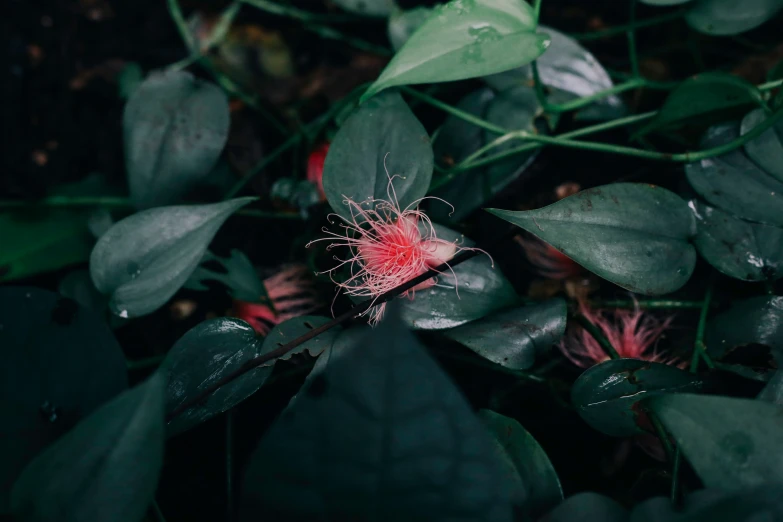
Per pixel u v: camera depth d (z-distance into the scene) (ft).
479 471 1.09
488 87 1.74
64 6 2.05
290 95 1.95
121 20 2.05
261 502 1.10
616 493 1.52
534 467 1.30
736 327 1.45
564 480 1.56
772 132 1.50
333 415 1.07
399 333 1.04
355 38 2.02
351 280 1.48
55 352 1.29
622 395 1.38
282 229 1.83
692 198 1.51
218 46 2.00
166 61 2.01
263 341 1.40
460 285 1.44
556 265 1.72
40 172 1.89
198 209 1.42
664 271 1.38
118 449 1.15
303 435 1.08
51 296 1.30
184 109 1.67
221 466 1.61
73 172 1.90
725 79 1.47
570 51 1.72
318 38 2.01
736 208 1.47
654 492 1.42
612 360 1.40
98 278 1.41
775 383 1.30
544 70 1.71
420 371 1.05
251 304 1.72
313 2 2.05
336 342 1.37
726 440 1.16
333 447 1.08
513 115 1.69
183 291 1.74
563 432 1.61
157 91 1.68
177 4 2.05
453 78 1.34
